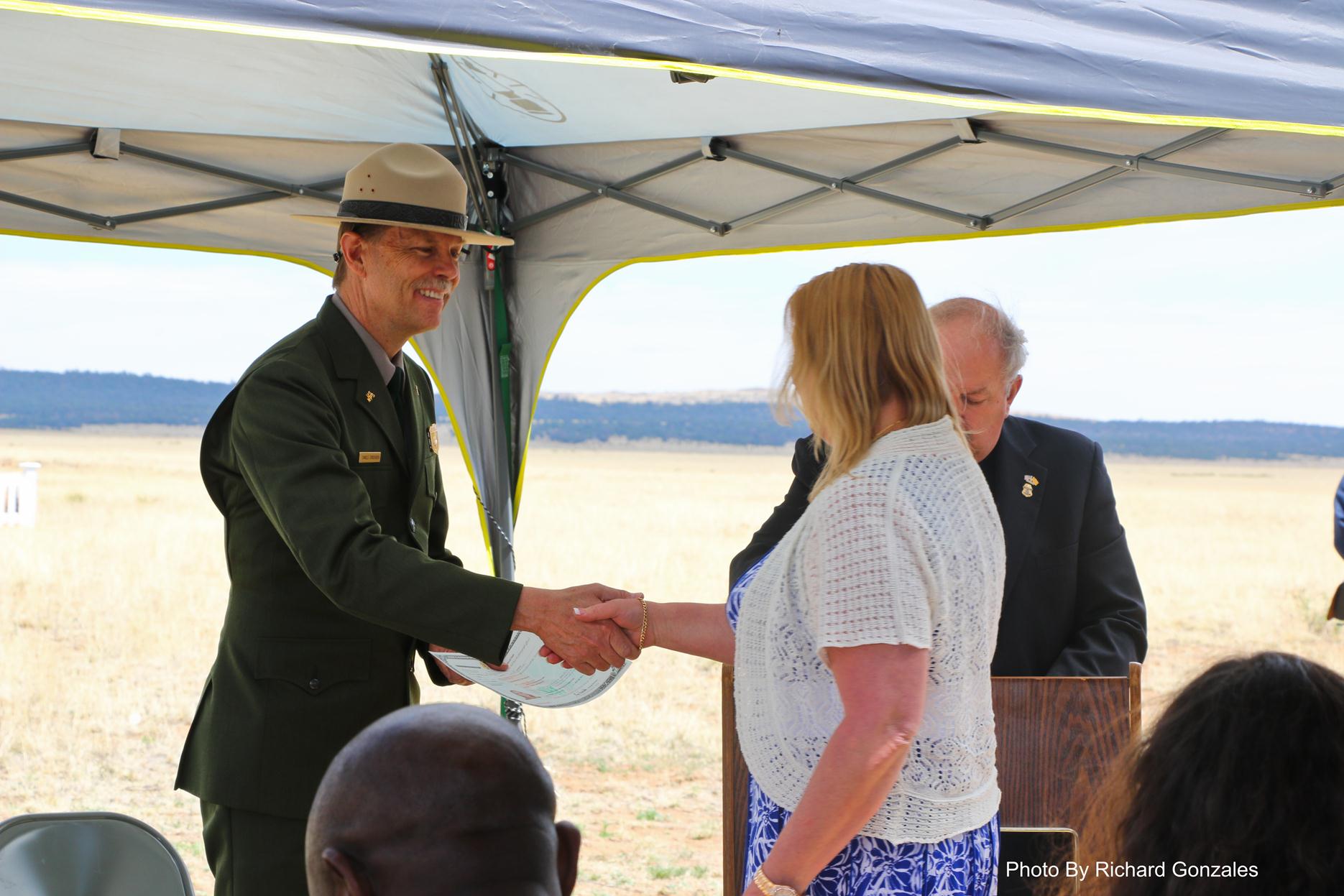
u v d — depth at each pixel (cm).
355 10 138
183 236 423
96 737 942
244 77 332
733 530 2850
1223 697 92
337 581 215
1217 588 2058
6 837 166
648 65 148
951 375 246
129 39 298
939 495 159
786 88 327
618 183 415
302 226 432
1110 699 234
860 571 153
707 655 221
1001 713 234
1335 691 90
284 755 229
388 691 239
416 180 239
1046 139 340
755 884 152
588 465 5269
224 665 236
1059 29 174
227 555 240
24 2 129
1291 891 86
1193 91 168
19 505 2308
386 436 239
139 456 4291
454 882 80
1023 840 228
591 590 223
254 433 222
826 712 163
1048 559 273
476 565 2014
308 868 86
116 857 171
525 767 86
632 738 962
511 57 144
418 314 242
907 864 158
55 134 370
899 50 159
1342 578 2177
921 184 376
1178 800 90
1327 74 175
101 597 1659
